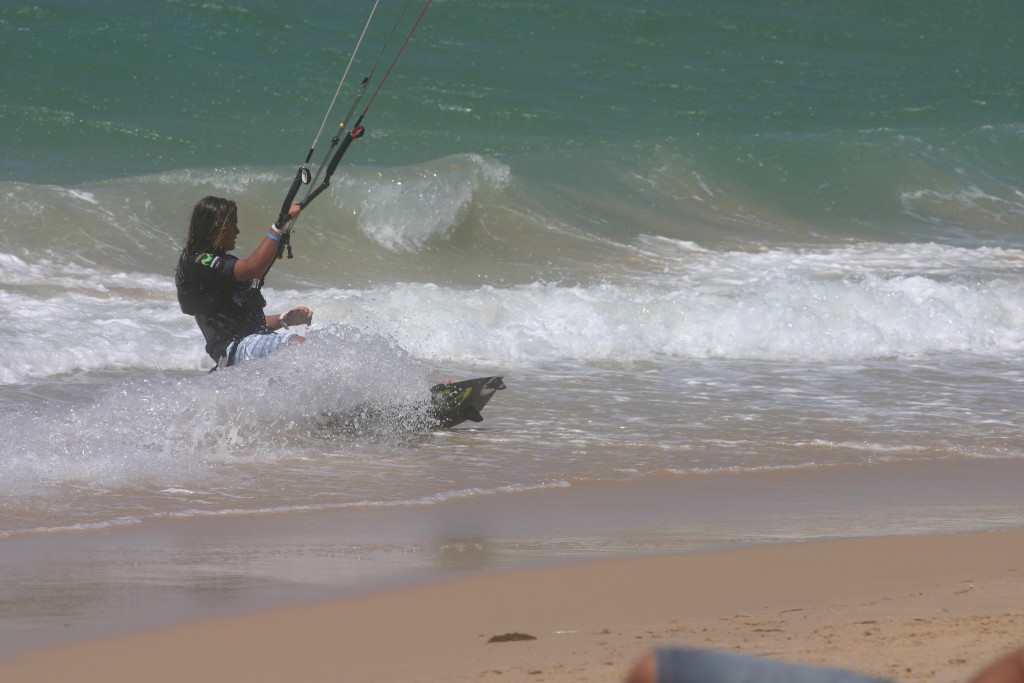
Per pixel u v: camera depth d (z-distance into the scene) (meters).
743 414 35.00
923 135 89.38
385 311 44.69
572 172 75.94
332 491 25.58
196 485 25.45
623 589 18.52
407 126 88.19
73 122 75.69
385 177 63.50
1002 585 18.47
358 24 103.44
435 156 80.56
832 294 48.75
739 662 6.37
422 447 30.05
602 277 57.94
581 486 26.86
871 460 30.02
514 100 94.44
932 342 46.91
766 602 17.59
